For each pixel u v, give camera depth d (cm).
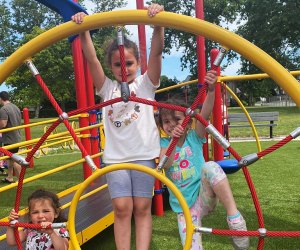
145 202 192
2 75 172
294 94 149
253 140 998
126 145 190
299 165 631
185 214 154
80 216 305
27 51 168
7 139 575
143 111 194
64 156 935
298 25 2288
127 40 196
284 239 307
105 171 159
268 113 1038
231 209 190
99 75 201
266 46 2389
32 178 299
